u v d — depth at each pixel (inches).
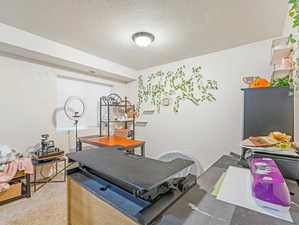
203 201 29.0
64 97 113.3
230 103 95.0
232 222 23.3
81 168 42.7
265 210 26.2
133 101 150.6
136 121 146.6
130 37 82.6
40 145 97.2
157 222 23.4
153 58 113.8
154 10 60.5
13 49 78.8
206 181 38.0
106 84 139.1
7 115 85.7
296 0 31.9
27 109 92.7
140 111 144.0
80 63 100.9
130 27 72.8
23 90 91.0
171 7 58.7
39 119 97.5
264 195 27.4
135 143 97.0
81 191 37.5
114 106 141.9
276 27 71.7
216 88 100.3
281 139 44.0
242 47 91.0
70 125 116.3
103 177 38.4
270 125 51.9
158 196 29.5
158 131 130.1
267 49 83.3
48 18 66.2
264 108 52.9
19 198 76.0
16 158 80.2
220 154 98.2
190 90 112.0
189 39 84.0
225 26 71.2
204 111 105.3
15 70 87.7
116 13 62.6
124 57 112.3
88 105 128.3
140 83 144.3
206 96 104.3
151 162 37.3
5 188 70.2
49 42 85.9
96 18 66.0
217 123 99.7
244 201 28.9
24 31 76.7
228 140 95.4
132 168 33.1
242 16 63.7
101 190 33.7
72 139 114.3
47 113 101.0
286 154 40.8
